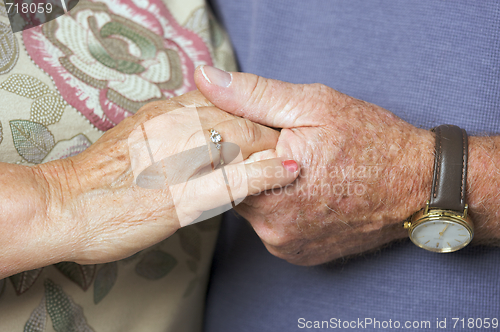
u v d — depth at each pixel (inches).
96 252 25.7
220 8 31.9
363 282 30.7
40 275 27.1
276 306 31.3
